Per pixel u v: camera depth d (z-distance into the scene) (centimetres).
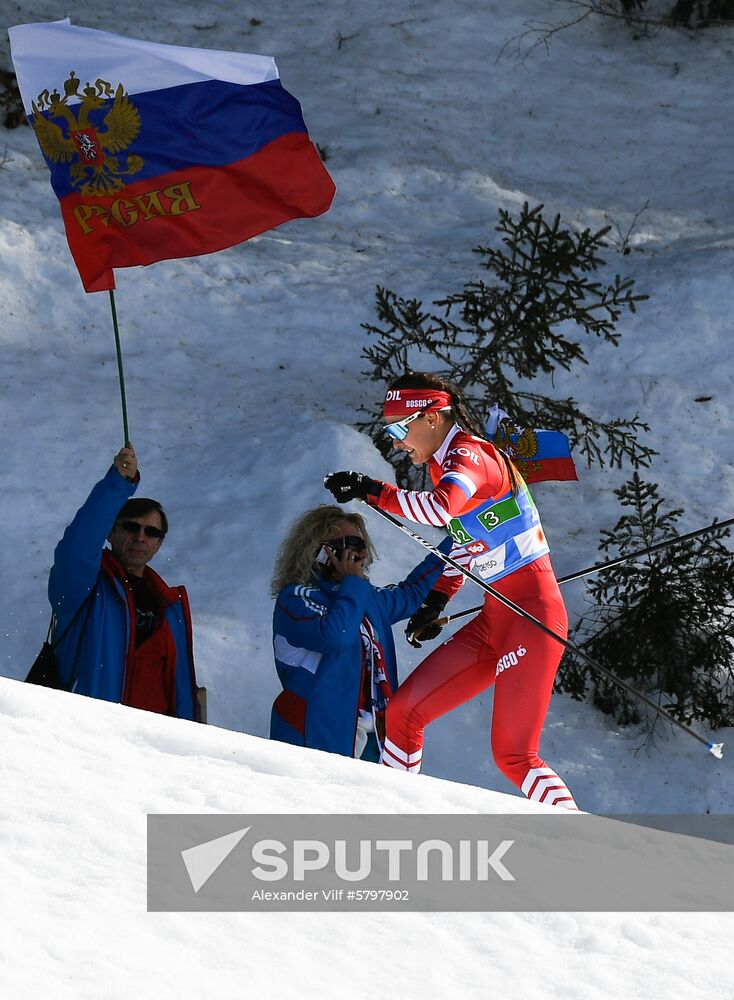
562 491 2828
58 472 2538
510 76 4781
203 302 3309
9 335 3030
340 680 1627
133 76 1677
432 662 1666
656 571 2283
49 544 2367
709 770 2102
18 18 4522
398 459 2738
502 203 4019
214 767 888
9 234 3294
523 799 1001
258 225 1711
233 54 1698
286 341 3241
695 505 2798
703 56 5016
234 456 2603
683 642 2242
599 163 4384
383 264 3609
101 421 2725
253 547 2333
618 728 2195
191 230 1698
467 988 653
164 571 2273
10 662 2102
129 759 865
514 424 1714
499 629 1625
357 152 4159
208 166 1692
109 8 4738
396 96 4550
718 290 3397
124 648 1505
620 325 3297
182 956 623
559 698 2242
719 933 772
